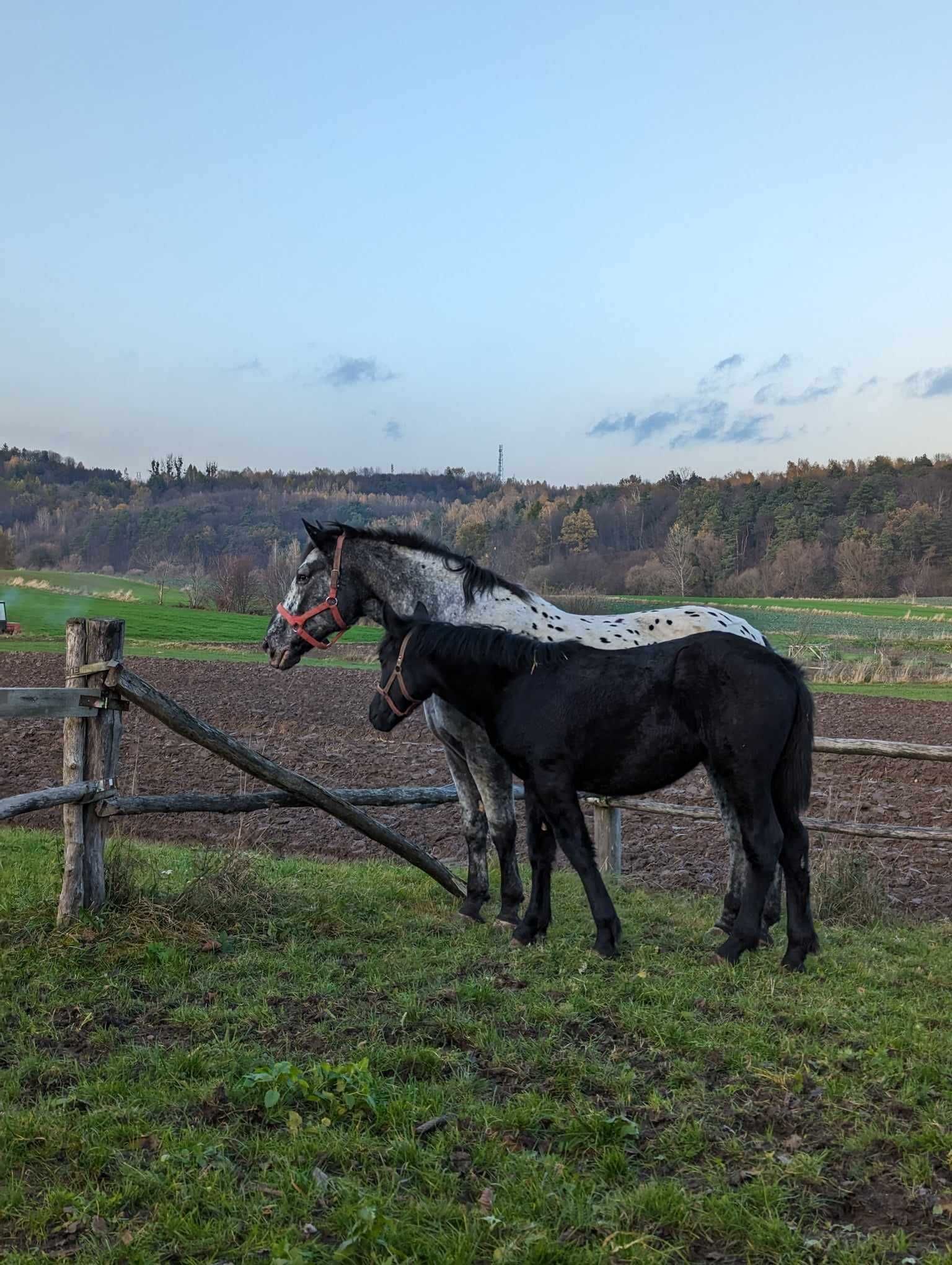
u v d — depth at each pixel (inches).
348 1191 115.4
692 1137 128.5
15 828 334.0
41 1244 107.6
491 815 232.8
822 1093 141.6
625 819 382.6
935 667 1087.0
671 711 196.1
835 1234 110.2
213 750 211.2
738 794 193.0
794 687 193.6
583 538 3528.5
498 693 208.1
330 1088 141.3
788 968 196.9
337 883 260.5
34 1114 131.4
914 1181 119.0
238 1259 105.5
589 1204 114.0
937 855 324.8
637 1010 171.2
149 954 189.3
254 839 337.4
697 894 281.6
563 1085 143.6
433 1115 134.3
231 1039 157.8
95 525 4781.0
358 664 1087.6
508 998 178.1
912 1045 156.9
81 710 196.2
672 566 3019.2
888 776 478.3
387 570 251.1
